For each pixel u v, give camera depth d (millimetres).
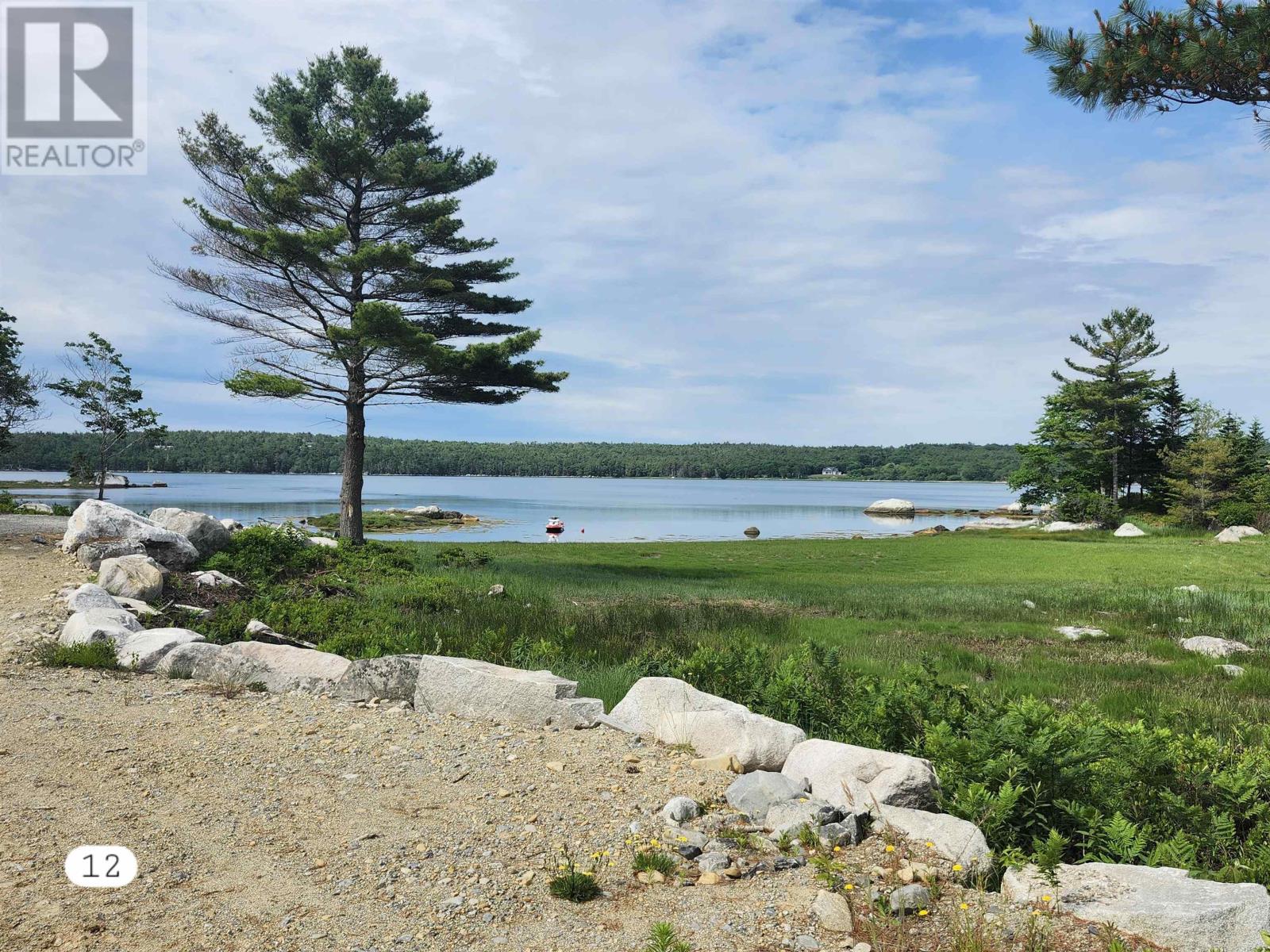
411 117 27719
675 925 3373
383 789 4973
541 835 4277
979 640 13180
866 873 3781
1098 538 47875
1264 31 10281
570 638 10719
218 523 16875
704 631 12680
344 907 3533
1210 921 3074
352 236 26609
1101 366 61312
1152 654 12195
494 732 6125
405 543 30297
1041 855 3709
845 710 6887
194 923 3383
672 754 5621
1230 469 54750
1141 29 11203
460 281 29016
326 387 25266
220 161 25250
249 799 4793
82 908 3471
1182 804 4480
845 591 19516
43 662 8148
